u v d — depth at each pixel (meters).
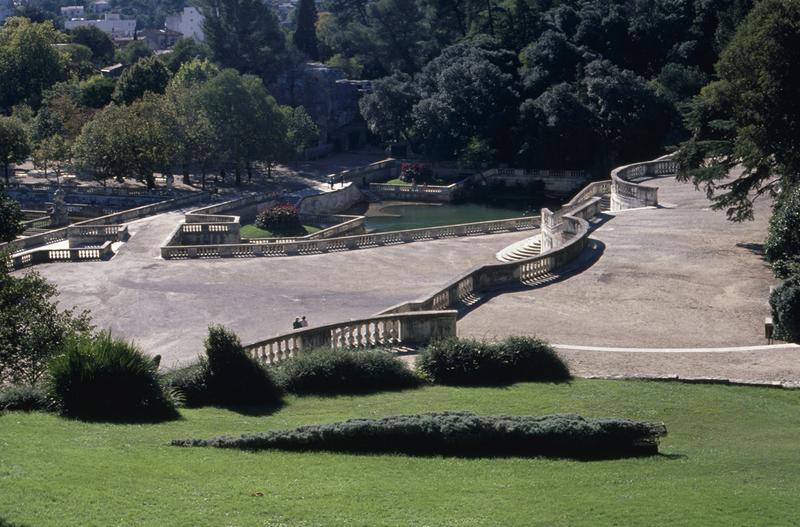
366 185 170.00
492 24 191.25
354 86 198.75
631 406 36.25
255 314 64.56
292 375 38.19
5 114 198.50
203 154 153.00
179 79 170.75
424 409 35.12
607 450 30.38
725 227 72.06
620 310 52.72
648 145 161.88
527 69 175.25
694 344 46.56
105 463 27.02
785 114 61.66
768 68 61.50
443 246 90.00
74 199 150.00
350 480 26.92
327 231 122.06
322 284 73.06
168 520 23.31
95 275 79.06
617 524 24.02
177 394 36.00
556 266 61.53
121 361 33.75
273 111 158.88
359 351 39.75
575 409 35.59
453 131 171.25
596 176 161.75
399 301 66.50
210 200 141.12
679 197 85.06
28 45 199.38
